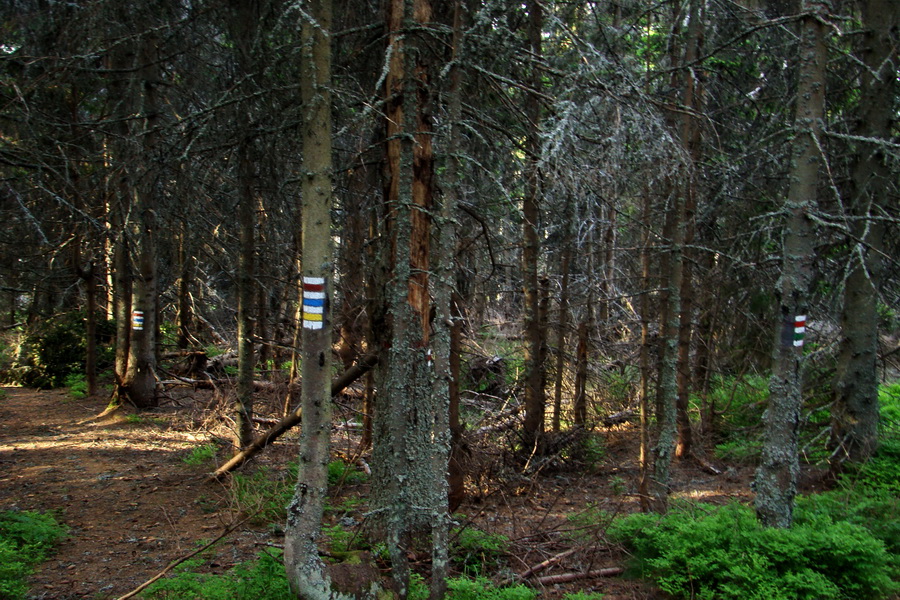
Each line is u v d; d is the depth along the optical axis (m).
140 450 9.68
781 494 5.59
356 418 11.17
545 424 10.48
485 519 6.91
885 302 8.06
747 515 5.76
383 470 5.77
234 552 5.86
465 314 7.52
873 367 8.13
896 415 10.20
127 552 5.91
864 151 7.82
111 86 8.75
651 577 5.43
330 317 4.30
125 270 12.07
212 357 15.41
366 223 7.96
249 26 6.41
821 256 8.06
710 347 10.36
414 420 5.71
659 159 5.20
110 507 7.20
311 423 4.24
